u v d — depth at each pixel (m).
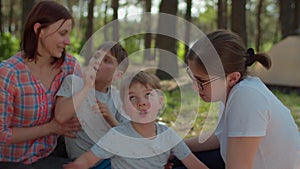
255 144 1.58
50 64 1.95
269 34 32.66
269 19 29.78
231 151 1.61
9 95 1.80
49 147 2.05
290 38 8.80
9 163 1.87
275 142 1.67
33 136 1.88
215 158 2.27
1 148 1.93
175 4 8.89
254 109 1.58
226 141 1.78
